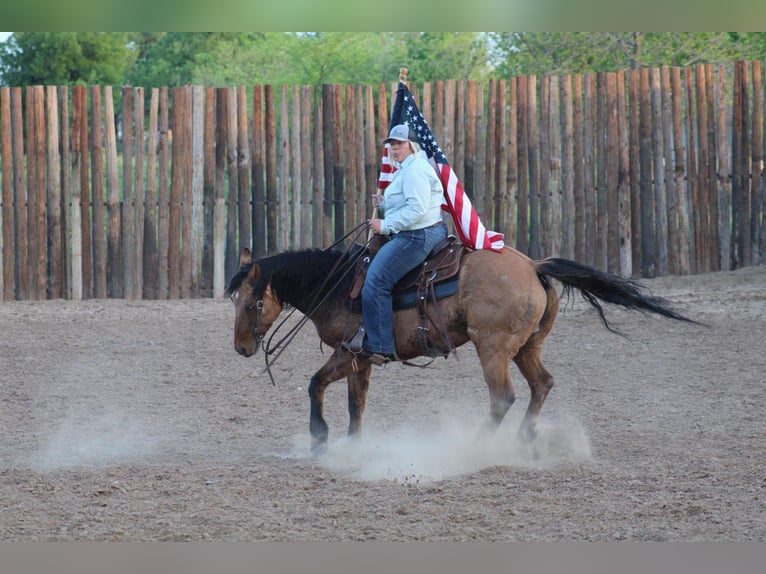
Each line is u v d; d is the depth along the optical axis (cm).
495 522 895
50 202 2541
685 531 864
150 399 1528
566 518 903
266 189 2598
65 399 1532
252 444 1258
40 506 957
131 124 2547
